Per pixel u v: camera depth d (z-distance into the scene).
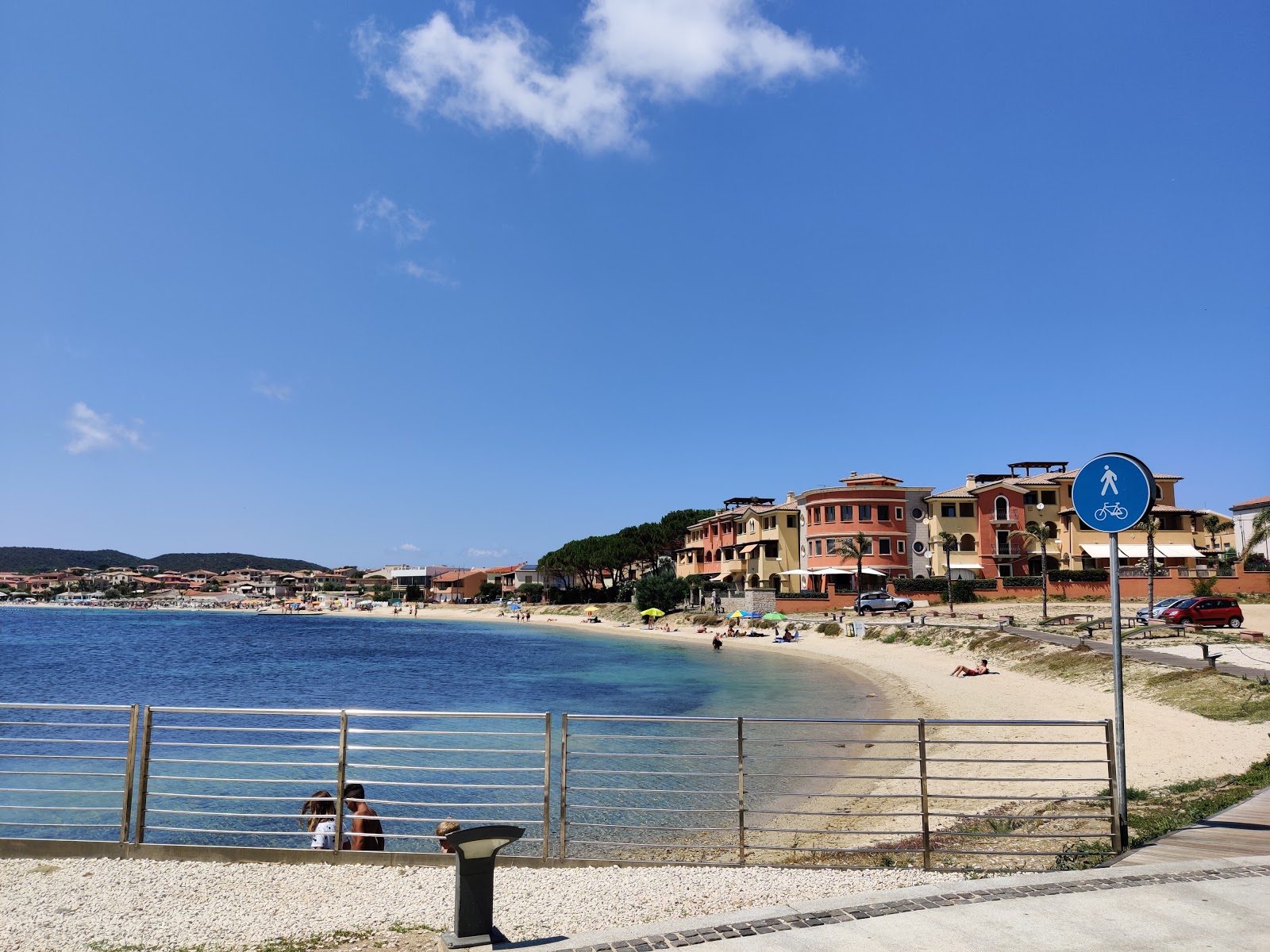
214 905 6.75
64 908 6.68
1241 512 73.06
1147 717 20.30
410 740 23.38
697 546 95.25
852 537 69.06
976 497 69.88
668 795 16.59
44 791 8.05
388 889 7.17
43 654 63.66
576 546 117.75
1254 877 6.23
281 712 8.04
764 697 33.03
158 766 20.41
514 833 5.48
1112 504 8.02
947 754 19.22
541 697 34.62
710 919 5.52
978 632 43.12
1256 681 21.27
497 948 5.18
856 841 12.65
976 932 5.19
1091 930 5.20
